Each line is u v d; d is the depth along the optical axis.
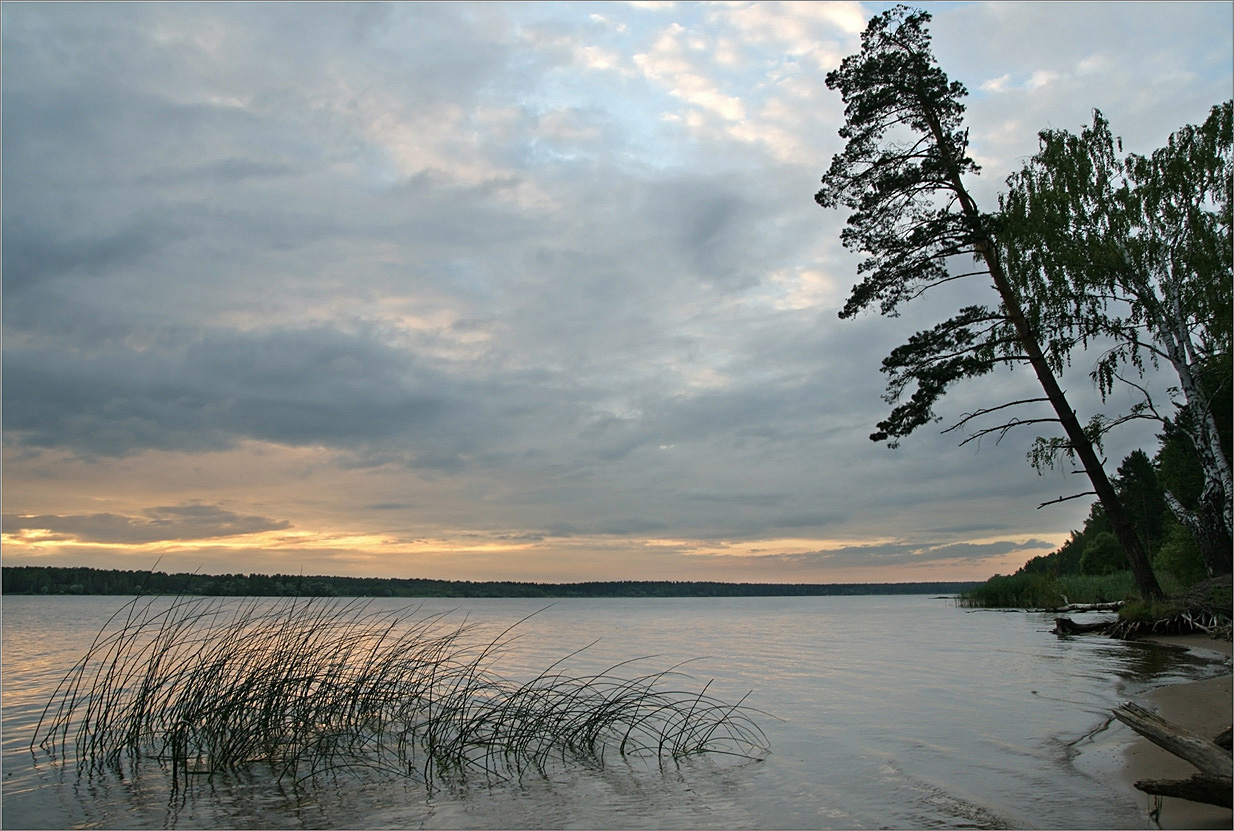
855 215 22.53
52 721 10.85
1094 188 22.81
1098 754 8.05
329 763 8.67
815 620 44.78
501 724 9.70
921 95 21.98
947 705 11.52
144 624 10.18
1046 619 34.16
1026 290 22.11
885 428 22.11
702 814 6.61
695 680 14.89
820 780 7.54
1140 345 22.22
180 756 9.01
